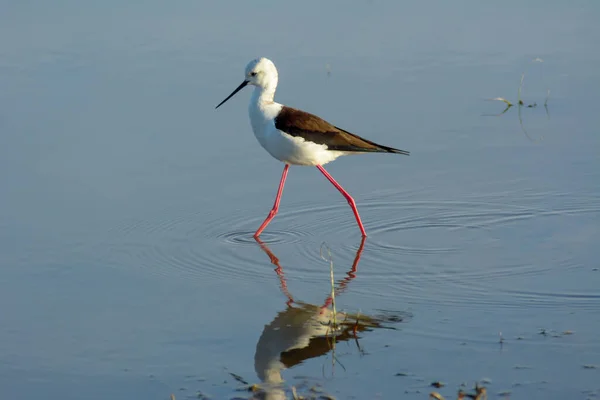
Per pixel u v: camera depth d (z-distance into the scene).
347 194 11.34
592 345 8.24
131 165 12.98
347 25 18.77
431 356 8.16
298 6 19.92
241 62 16.75
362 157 13.78
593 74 16.31
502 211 11.78
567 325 8.67
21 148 13.33
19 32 18.16
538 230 11.23
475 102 15.26
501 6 20.02
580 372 7.78
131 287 9.77
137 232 11.17
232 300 9.47
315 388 7.66
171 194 12.22
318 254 10.73
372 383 7.71
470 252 10.68
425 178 12.85
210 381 7.84
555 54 17.27
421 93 15.61
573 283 9.68
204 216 11.70
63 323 8.93
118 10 19.58
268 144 11.39
